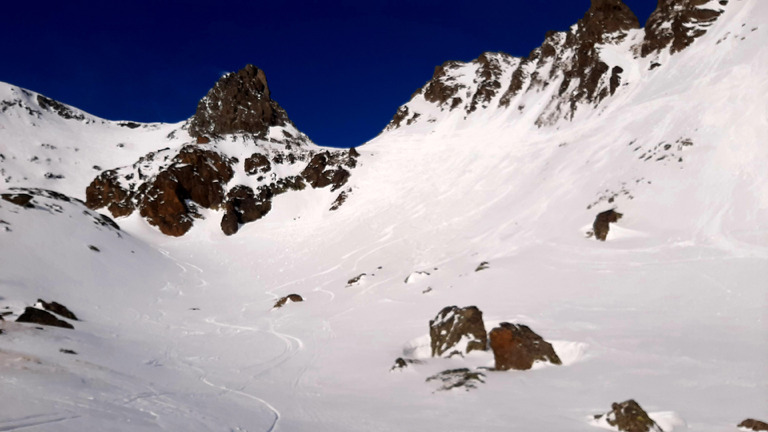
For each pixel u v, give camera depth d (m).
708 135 27.36
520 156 47.34
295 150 69.81
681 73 38.47
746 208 21.05
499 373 10.87
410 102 87.31
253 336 19.11
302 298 27.91
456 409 8.52
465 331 13.11
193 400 9.14
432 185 50.53
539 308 16.58
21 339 12.98
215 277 38.84
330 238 45.81
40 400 7.31
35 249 27.69
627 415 6.88
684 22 43.50
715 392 8.27
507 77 76.88
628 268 19.48
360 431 7.39
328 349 15.77
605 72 47.38
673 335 12.08
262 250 47.16
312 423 7.87
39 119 97.12
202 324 22.47
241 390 10.71
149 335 18.89
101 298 25.19
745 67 31.58
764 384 8.38
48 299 21.83
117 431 6.26
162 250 46.22
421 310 19.86
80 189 78.06
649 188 26.39
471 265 26.41
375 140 76.19
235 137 69.06
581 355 11.68
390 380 11.28
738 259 17.38
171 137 97.81
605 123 40.31
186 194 57.03
